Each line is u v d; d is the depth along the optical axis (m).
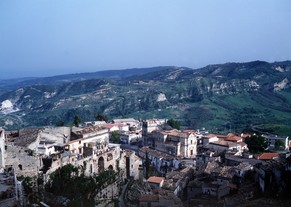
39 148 130.12
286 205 106.06
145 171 168.62
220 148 191.75
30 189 100.38
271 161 139.25
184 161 171.00
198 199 125.00
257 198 117.00
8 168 102.69
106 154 140.75
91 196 113.62
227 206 113.88
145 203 115.38
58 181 106.50
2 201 81.12
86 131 162.88
